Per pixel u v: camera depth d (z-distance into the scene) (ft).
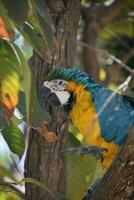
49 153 20.38
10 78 16.21
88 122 21.50
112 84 29.45
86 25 30.01
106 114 21.40
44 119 17.48
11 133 18.53
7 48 16.34
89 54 29.25
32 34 16.44
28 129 20.48
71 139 21.50
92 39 29.91
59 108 21.15
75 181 20.45
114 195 17.03
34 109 16.02
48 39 15.96
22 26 15.43
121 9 31.86
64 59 20.99
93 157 21.65
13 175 23.76
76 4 20.93
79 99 21.80
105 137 21.44
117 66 29.27
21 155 18.61
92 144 21.63
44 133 18.16
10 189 19.07
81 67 30.83
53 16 20.72
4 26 15.30
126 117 21.54
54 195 18.70
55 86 21.84
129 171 16.20
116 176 16.57
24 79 15.67
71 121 22.54
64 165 20.58
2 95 16.12
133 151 15.62
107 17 30.45
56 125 20.77
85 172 20.62
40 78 21.02
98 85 22.02
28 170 20.51
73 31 20.95
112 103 21.53
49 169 20.36
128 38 32.37
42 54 16.46
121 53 31.58
